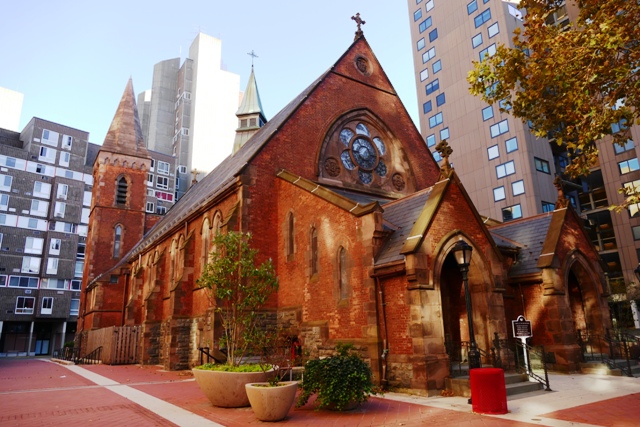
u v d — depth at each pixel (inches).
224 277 518.3
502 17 1962.4
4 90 3602.4
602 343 729.6
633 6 395.9
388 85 1121.4
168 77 4040.4
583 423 350.0
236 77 4047.7
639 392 496.1
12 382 705.0
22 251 2518.5
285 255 816.3
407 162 1072.2
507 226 874.8
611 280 1604.3
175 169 3518.7
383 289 588.1
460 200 616.4
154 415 410.6
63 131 2819.9
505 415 386.9
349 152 995.9
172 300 933.8
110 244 1811.0
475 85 481.4
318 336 685.9
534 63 454.3
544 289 692.7
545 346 682.8
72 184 2755.9
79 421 385.1
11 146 2684.5
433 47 2242.9
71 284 2635.3
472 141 1966.0
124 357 1116.5
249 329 539.8
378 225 618.8
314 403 449.4
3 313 2394.2
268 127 1251.8
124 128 1972.2
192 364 887.7
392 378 550.9
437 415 393.4
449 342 597.0
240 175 839.7
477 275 610.5
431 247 560.4
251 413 421.4
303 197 789.2
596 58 400.8
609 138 1740.9
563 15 1897.1
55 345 2551.7
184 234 1077.8
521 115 480.7
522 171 1756.9
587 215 1828.2
